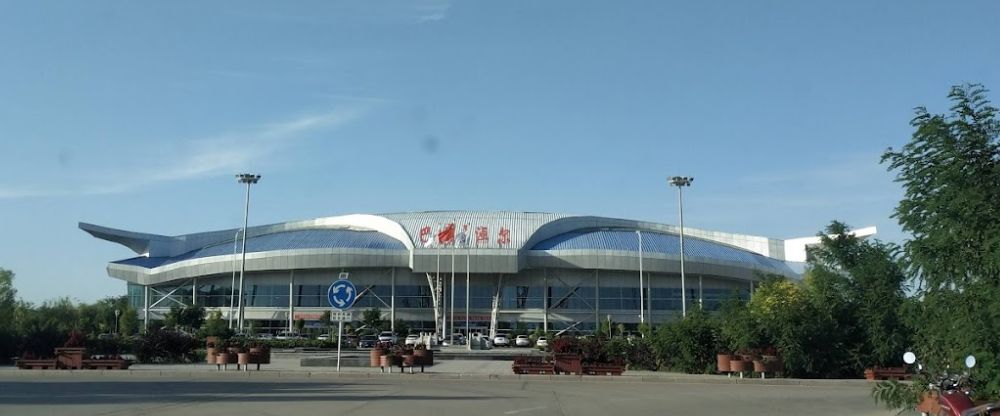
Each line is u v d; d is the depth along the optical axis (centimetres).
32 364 3144
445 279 9575
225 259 9506
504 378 2814
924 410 1361
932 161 1516
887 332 3059
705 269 9575
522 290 9681
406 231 9775
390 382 2538
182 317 7750
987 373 1384
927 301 1528
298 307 9625
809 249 4122
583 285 9712
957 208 1446
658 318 9662
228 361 3092
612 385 2552
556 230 10188
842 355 3075
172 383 2408
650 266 9419
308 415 1545
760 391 2361
